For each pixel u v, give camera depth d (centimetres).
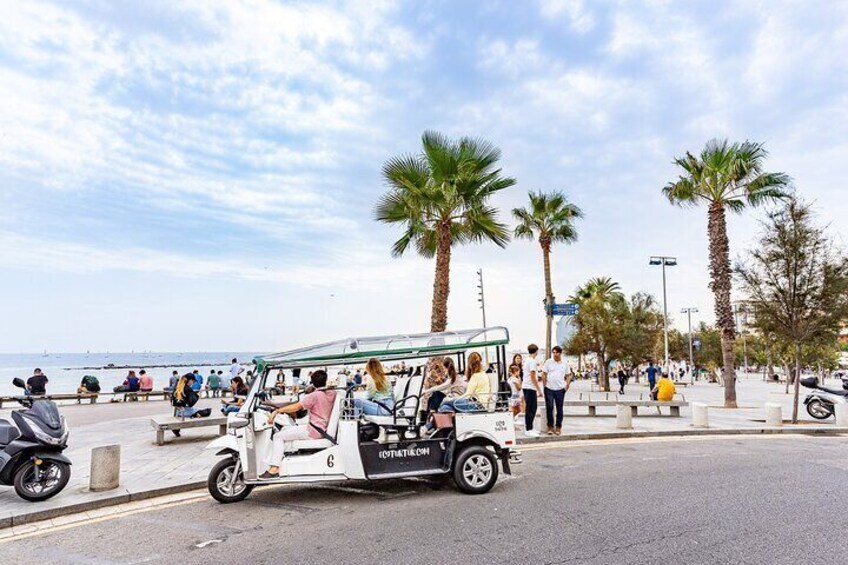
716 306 2030
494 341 784
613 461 912
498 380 773
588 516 586
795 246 1391
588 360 5753
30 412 689
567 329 3628
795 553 468
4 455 652
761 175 1970
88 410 2138
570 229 3155
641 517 580
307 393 822
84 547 520
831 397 1517
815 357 3266
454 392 897
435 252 1878
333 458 682
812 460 915
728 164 1988
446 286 1627
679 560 454
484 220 1680
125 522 601
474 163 1630
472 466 709
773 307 1439
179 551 502
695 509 608
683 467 855
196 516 620
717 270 2030
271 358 692
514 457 746
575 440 1161
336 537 530
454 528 550
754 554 466
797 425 1378
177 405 1266
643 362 3919
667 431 1238
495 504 645
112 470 719
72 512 640
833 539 504
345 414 691
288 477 667
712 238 2055
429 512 614
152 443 1156
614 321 3512
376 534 536
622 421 1284
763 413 1722
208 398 2792
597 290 4894
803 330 1400
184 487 738
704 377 6028
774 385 4128
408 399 827
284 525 577
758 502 637
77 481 775
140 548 514
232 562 470
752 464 878
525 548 487
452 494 702
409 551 484
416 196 1644
